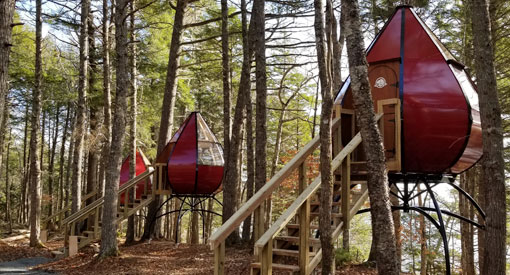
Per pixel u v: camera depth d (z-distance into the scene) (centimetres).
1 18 796
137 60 2183
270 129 2991
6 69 806
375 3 1661
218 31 2127
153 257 1373
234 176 1562
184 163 1744
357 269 1157
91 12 1850
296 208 676
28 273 1223
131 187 1811
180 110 3250
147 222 1856
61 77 2288
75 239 1512
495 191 810
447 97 888
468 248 1450
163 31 2298
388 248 562
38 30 1694
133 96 1980
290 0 1694
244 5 1589
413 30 968
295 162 777
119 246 1712
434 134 882
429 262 2055
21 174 3741
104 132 1881
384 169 580
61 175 3344
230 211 1541
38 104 1692
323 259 686
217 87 2925
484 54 829
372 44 994
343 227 785
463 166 949
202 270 1141
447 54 973
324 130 695
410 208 966
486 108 824
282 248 817
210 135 1866
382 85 934
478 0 841
